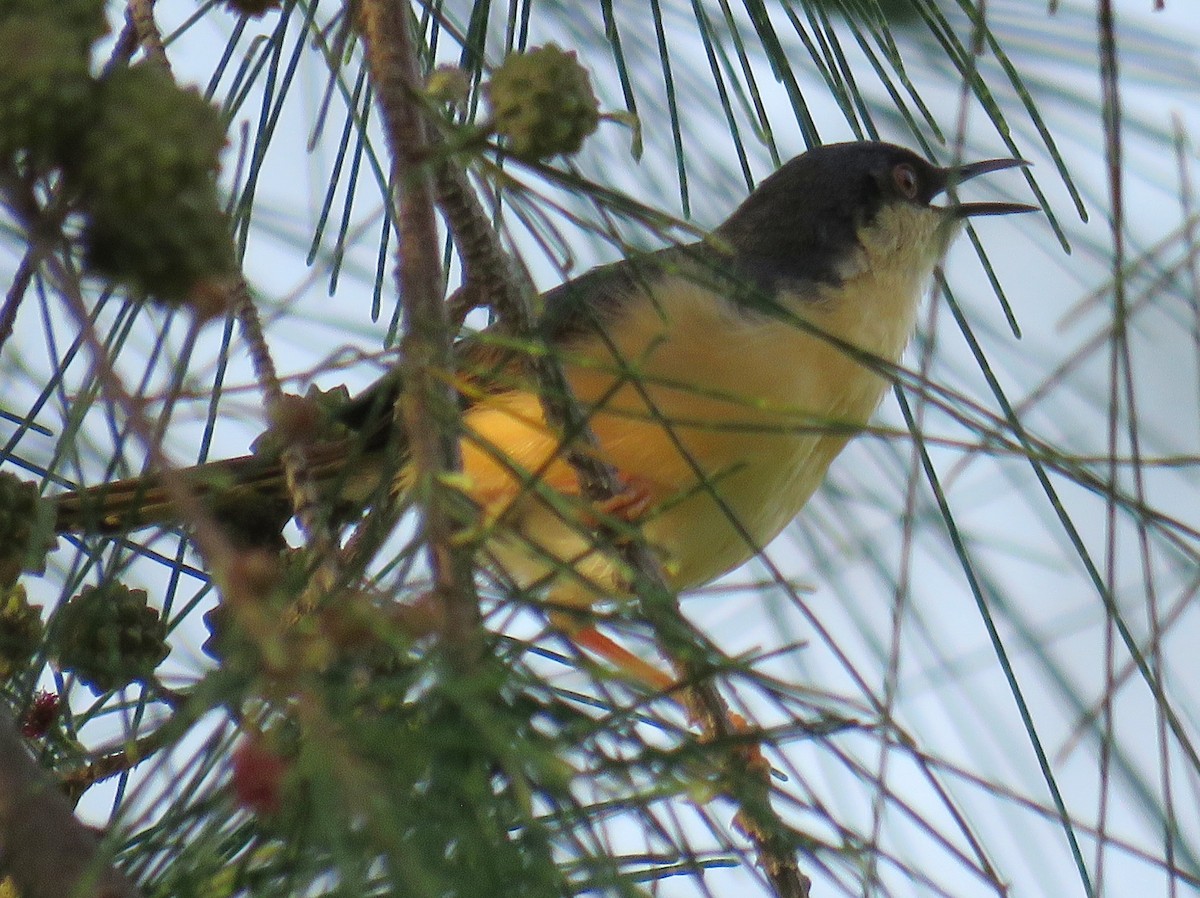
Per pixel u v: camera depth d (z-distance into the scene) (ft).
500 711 10.73
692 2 20.92
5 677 15.11
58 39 10.35
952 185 14.15
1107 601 13.14
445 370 12.69
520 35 21.47
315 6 18.67
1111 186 12.76
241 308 17.17
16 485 14.40
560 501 12.23
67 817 11.25
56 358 16.15
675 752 11.13
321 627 10.48
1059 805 15.07
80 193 10.55
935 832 11.92
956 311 18.56
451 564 11.16
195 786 10.59
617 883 10.18
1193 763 13.08
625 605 11.80
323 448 21.18
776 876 16.53
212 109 10.57
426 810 10.03
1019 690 15.81
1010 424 13.70
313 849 10.03
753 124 20.30
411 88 13.75
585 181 13.30
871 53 19.95
